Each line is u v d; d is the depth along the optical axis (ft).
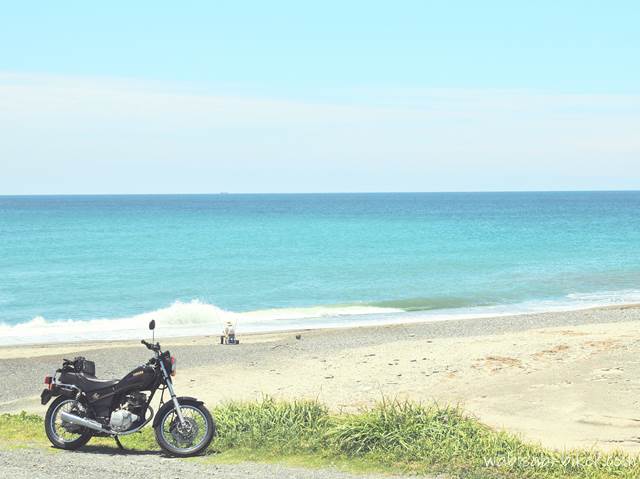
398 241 265.54
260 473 26.45
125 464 27.81
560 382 51.65
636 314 103.86
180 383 61.46
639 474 27.30
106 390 30.63
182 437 30.09
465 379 55.62
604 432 38.81
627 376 52.11
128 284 156.35
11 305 129.80
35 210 622.95
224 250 234.38
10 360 76.18
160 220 435.94
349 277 164.25
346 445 30.04
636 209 598.34
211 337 93.97
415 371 60.39
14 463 27.61
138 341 91.25
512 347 67.72
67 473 25.75
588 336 72.38
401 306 124.36
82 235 305.32
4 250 236.02
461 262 191.62
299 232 321.32
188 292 144.66
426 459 28.25
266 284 154.71
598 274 165.07
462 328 94.53
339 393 54.19
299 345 82.89
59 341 94.02
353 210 615.57
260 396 54.39
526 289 142.61
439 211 579.89
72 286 153.48
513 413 43.88
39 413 50.75
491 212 550.77
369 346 79.15
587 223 380.78
